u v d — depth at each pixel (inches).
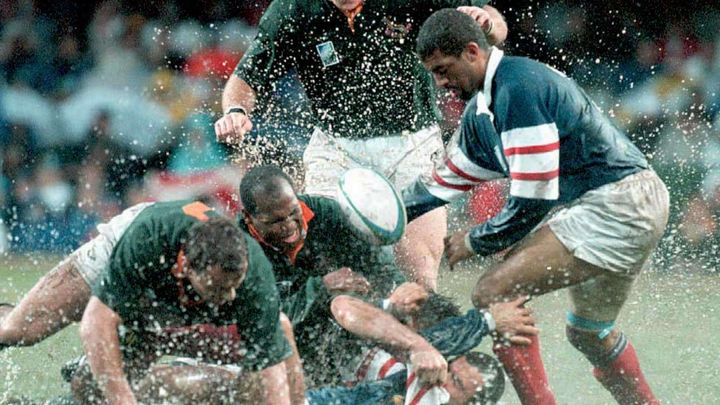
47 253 1519.4
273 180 710.5
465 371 717.3
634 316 1037.8
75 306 758.5
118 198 1603.1
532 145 706.2
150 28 1756.9
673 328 995.3
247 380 678.5
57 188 1588.3
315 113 908.0
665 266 1237.7
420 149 896.3
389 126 893.2
